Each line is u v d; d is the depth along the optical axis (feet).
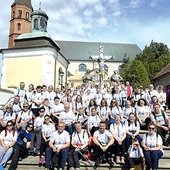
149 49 159.53
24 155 26.13
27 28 169.99
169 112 44.91
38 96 35.47
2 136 24.23
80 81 167.32
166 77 84.07
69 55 212.23
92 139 26.17
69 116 29.37
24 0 169.89
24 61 86.99
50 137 24.12
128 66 158.92
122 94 44.68
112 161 25.11
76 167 23.06
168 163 24.84
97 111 32.19
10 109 29.50
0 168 22.47
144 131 30.86
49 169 23.34
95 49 222.89
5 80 88.02
